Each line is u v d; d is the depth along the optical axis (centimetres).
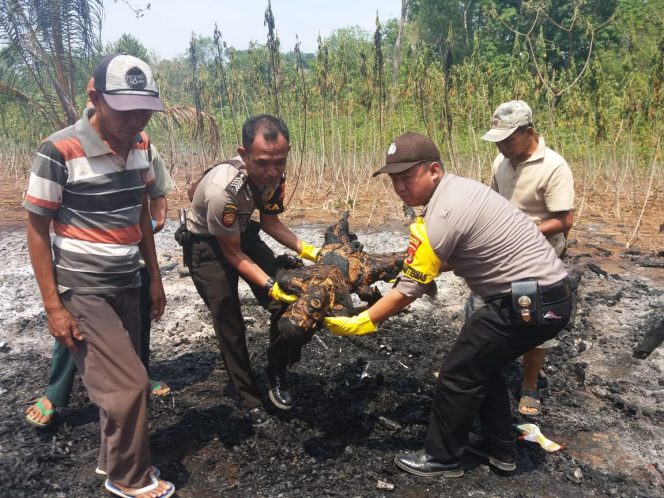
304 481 299
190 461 314
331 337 473
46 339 465
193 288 581
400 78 1070
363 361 432
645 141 964
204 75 1202
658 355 452
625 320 515
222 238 313
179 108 1151
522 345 282
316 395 382
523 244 275
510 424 306
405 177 274
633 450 335
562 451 332
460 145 1004
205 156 1227
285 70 1148
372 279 324
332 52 1149
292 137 1215
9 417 345
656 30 1045
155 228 355
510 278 275
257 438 334
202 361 434
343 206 991
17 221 875
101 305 268
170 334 479
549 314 275
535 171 358
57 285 265
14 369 409
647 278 633
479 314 284
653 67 900
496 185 390
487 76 957
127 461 267
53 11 773
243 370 337
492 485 300
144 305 349
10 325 487
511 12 1995
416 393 390
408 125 1047
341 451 324
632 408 372
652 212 971
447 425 295
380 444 332
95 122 263
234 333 333
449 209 269
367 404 374
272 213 351
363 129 1191
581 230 860
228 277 329
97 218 266
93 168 260
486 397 305
